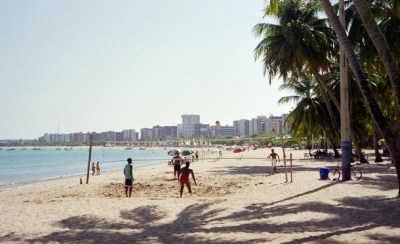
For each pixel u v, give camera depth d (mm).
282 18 34281
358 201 13008
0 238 9242
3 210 13617
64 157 118938
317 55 33562
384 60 12984
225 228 9664
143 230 9797
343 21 19781
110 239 8891
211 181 23094
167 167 45281
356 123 42031
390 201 12711
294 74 35906
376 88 37312
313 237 8328
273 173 26938
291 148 127375
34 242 8797
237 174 27594
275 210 11977
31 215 12445
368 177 20875
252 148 142875
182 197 16156
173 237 8852
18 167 64875
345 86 19719
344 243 7738
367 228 9047
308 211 11570
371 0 31047
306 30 32875
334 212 11250
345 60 19547
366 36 30594
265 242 8008
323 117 45812
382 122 13297
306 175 23516
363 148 85875
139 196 17297
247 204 13422
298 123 47875
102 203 14656
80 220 11367
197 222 10633
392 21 28984
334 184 18078
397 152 13297
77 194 19469
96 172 43469
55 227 10430
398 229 8844
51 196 19141
